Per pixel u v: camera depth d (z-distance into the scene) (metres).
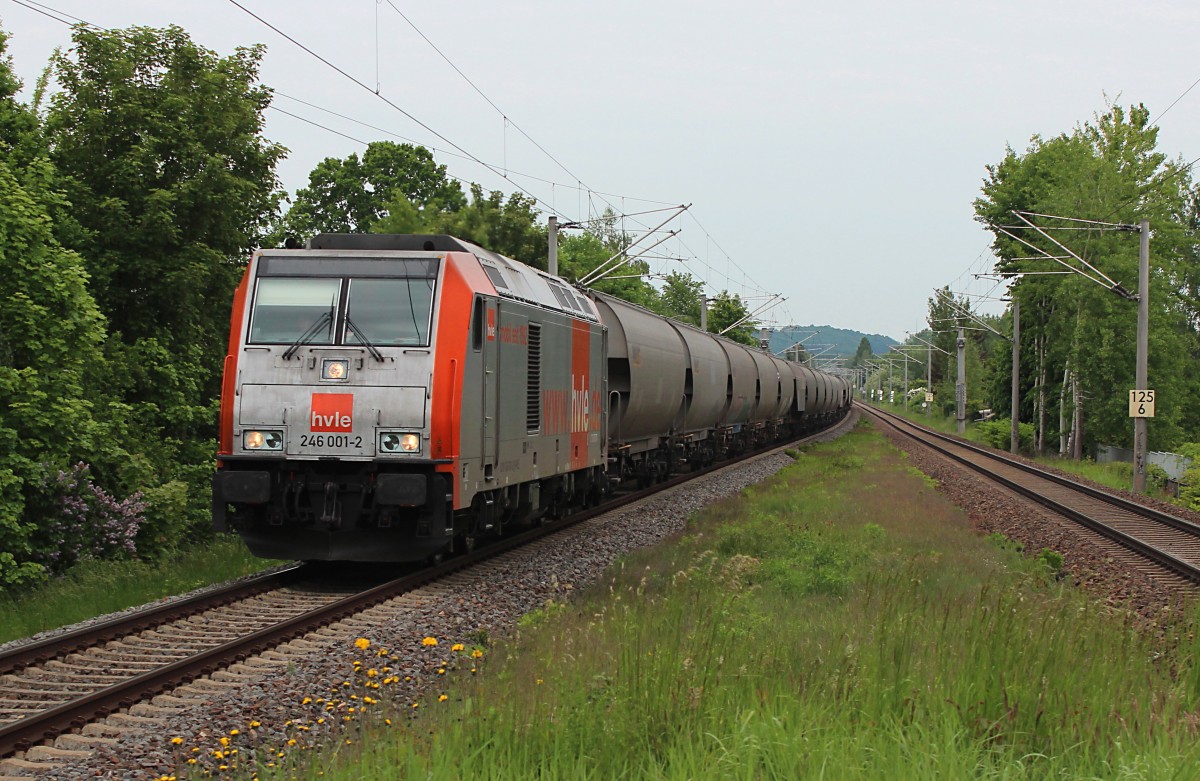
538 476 15.55
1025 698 6.30
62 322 13.91
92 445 14.12
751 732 5.67
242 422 12.12
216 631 10.16
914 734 5.89
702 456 33.16
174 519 15.53
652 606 9.62
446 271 12.38
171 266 16.98
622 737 5.79
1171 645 8.98
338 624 10.47
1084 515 21.06
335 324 12.22
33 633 10.41
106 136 16.80
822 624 9.95
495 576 13.34
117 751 6.66
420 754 5.77
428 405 11.94
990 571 13.99
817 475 30.66
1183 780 5.19
